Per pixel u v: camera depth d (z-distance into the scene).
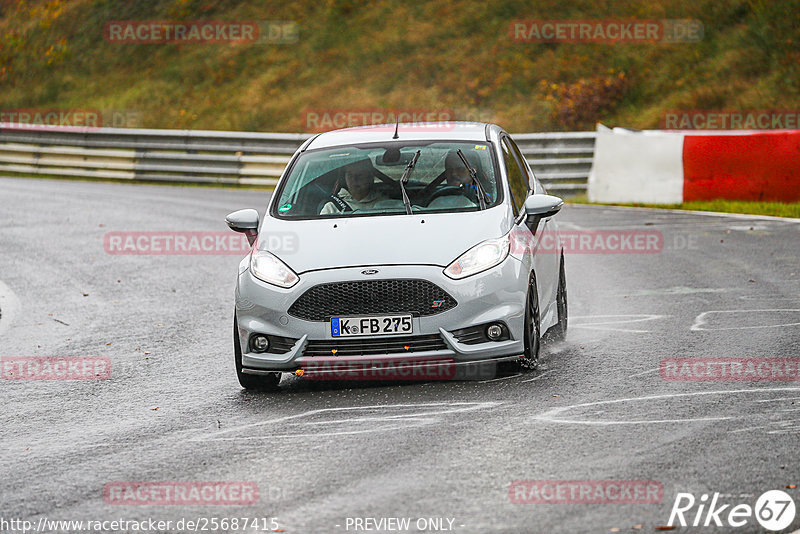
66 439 22.84
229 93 115.44
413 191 27.73
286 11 125.81
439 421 22.08
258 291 25.55
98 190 86.31
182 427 23.23
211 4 131.75
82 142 96.75
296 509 16.91
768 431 20.02
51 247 57.84
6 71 132.75
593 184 70.50
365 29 119.12
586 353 28.48
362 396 25.12
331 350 25.03
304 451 20.42
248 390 26.80
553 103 97.81
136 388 27.89
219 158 89.75
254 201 76.00
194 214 69.12
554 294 30.05
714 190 65.38
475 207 27.11
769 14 101.69
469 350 24.73
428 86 106.19
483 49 109.50
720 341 29.08
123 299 43.09
